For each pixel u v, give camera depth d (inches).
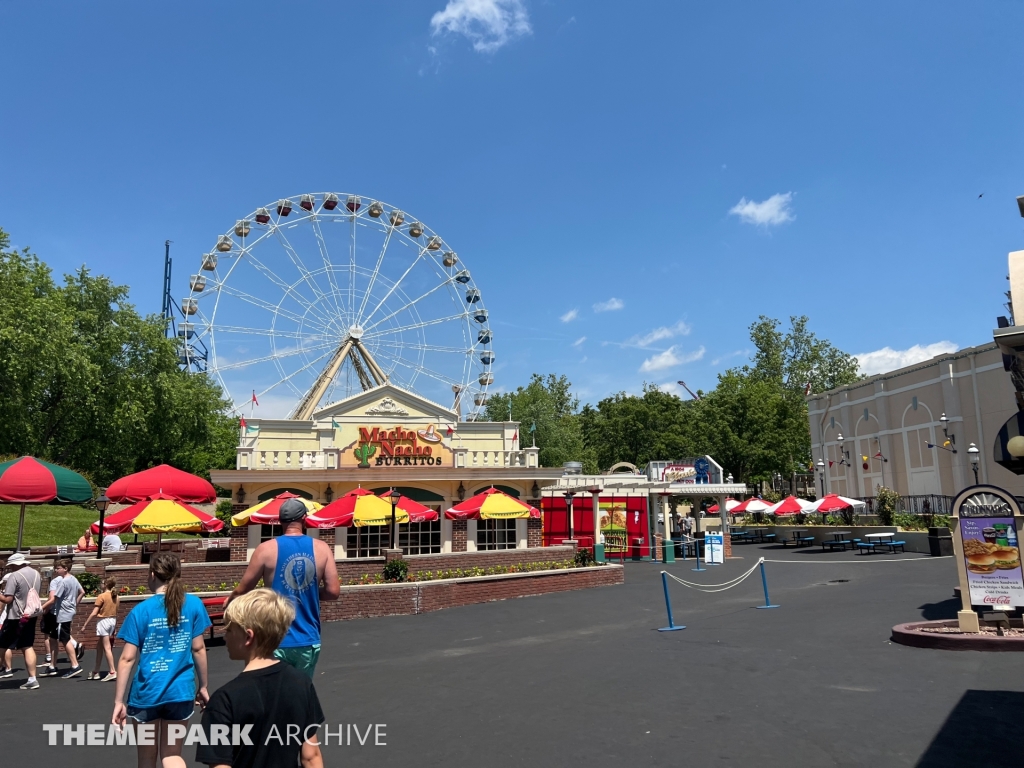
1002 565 476.1
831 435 2364.7
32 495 693.9
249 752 153.9
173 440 2162.9
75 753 337.7
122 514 838.5
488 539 1280.8
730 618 661.9
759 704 361.4
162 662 242.5
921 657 447.5
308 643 228.4
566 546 1048.2
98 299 2038.6
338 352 1620.3
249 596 169.8
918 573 975.0
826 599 760.3
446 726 348.2
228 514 2247.8
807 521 1953.7
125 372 2016.5
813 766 276.1
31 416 1779.0
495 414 3265.3
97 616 519.5
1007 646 444.8
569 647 553.0
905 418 1980.8
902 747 291.9
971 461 1341.0
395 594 783.7
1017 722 315.3
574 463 1523.1
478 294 1809.8
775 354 3326.8
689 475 1514.5
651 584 1002.7
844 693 374.3
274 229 1622.8
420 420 1282.0
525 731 333.7
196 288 1508.4
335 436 1232.2
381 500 939.3
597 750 303.4
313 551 238.1
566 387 4069.9
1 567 694.5
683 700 374.9
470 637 630.5
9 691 472.7
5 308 1486.2
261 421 1207.6
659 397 3090.6
